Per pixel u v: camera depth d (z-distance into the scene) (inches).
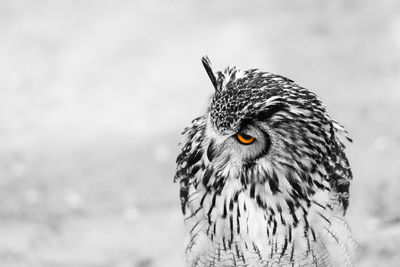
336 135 285.0
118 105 699.4
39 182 575.2
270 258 280.5
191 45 778.2
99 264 437.1
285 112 256.5
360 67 724.0
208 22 817.5
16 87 735.1
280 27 797.2
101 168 590.9
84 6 868.6
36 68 766.5
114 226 498.6
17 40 812.0
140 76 740.0
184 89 711.7
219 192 276.5
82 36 814.5
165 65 752.3
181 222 495.8
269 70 725.9
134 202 533.6
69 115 690.8
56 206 536.4
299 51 755.4
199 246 287.3
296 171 267.1
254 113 253.9
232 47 765.3
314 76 713.6
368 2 844.0
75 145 635.5
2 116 693.9
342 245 282.8
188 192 288.7
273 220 274.8
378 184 488.4
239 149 266.7
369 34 781.9
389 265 359.3
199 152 280.1
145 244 462.3
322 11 831.7
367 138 579.2
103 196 547.5
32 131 667.4
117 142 633.6
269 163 265.9
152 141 626.5
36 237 474.6
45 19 848.3
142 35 805.2
